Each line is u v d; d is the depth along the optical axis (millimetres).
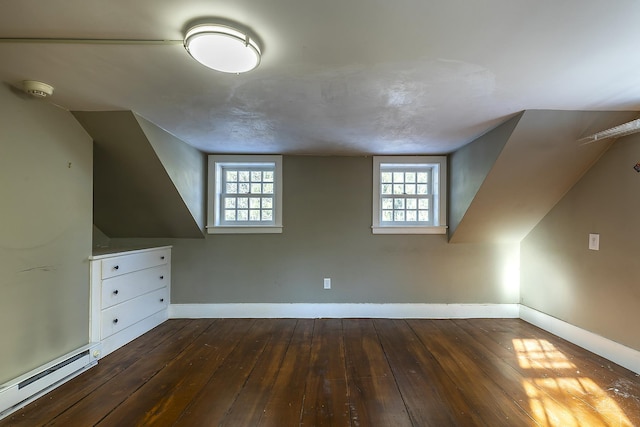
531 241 3275
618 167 2309
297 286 3480
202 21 1191
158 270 3217
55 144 2059
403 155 3463
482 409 1746
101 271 2434
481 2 1081
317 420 1661
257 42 1313
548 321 3014
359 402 1821
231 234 3479
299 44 1336
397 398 1860
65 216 2133
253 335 2912
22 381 1771
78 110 2137
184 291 3467
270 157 3457
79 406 1776
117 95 1904
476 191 2855
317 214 3482
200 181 3348
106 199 2979
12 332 1773
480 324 3236
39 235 1944
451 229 3402
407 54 1422
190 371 2201
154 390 1950
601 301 2447
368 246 3494
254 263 3480
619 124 2227
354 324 3232
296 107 2084
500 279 3479
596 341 2484
